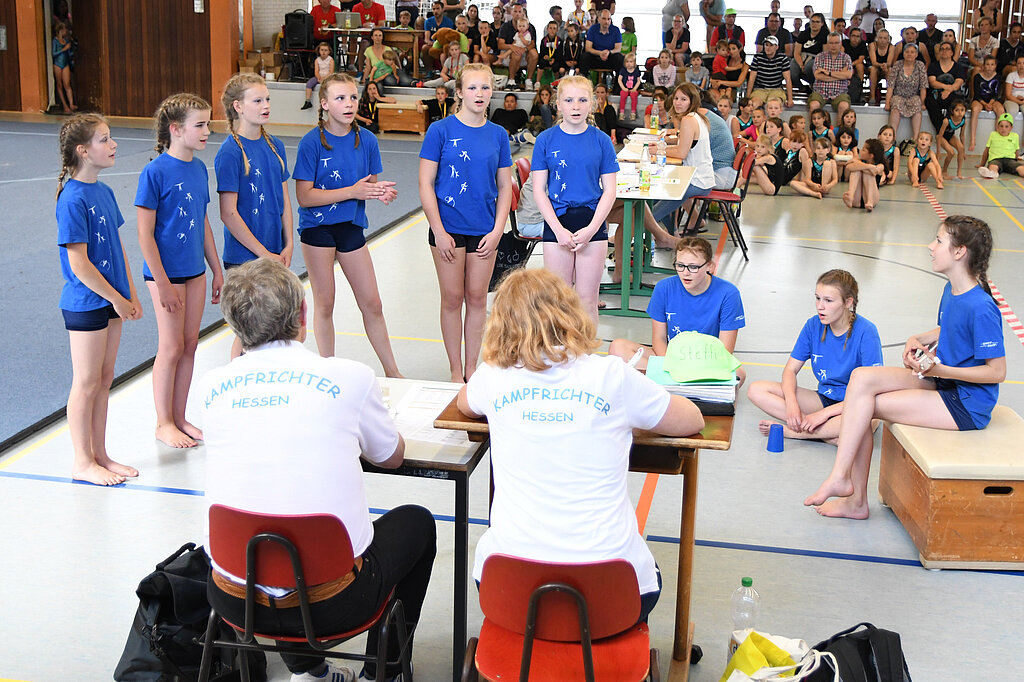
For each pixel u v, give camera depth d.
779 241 9.70
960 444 3.78
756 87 16.64
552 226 5.43
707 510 4.20
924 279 8.23
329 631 2.50
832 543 3.93
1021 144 15.80
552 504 2.38
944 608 3.46
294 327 2.55
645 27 19.39
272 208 4.81
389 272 8.23
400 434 2.99
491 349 2.48
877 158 12.75
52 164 12.82
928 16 16.38
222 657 2.88
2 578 3.52
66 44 18.30
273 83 17.73
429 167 5.17
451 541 3.89
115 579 3.54
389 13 19.81
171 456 4.59
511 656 2.39
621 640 2.43
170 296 4.41
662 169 8.04
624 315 7.10
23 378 5.43
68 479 4.30
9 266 7.83
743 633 2.95
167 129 4.30
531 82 17.33
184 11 17.95
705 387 2.85
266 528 2.37
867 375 4.01
